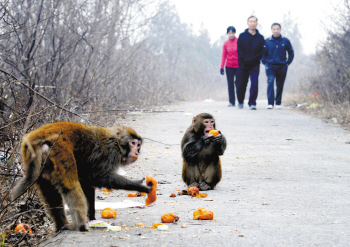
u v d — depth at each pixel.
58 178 5.84
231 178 9.96
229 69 26.78
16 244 5.51
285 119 20.41
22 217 6.50
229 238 5.84
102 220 6.73
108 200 8.12
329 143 14.59
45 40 15.96
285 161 11.77
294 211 7.27
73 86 14.73
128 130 6.63
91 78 16.30
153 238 5.81
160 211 7.29
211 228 6.30
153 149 13.21
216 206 7.61
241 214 7.07
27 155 5.89
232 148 13.66
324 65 26.58
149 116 20.53
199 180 9.12
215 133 8.84
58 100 12.72
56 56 15.34
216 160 9.00
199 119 9.15
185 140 9.19
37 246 5.42
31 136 5.95
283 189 8.88
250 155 12.61
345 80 23.70
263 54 25.36
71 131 6.13
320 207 7.52
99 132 6.38
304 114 22.45
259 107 27.19
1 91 9.55
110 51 18.38
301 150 13.37
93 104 15.09
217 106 27.81
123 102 20.67
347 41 23.98
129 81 22.91
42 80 13.99
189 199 8.17
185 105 28.91
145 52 26.73
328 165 11.28
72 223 6.07
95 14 16.62
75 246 5.45
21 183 5.89
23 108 9.94
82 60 17.27
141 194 8.49
